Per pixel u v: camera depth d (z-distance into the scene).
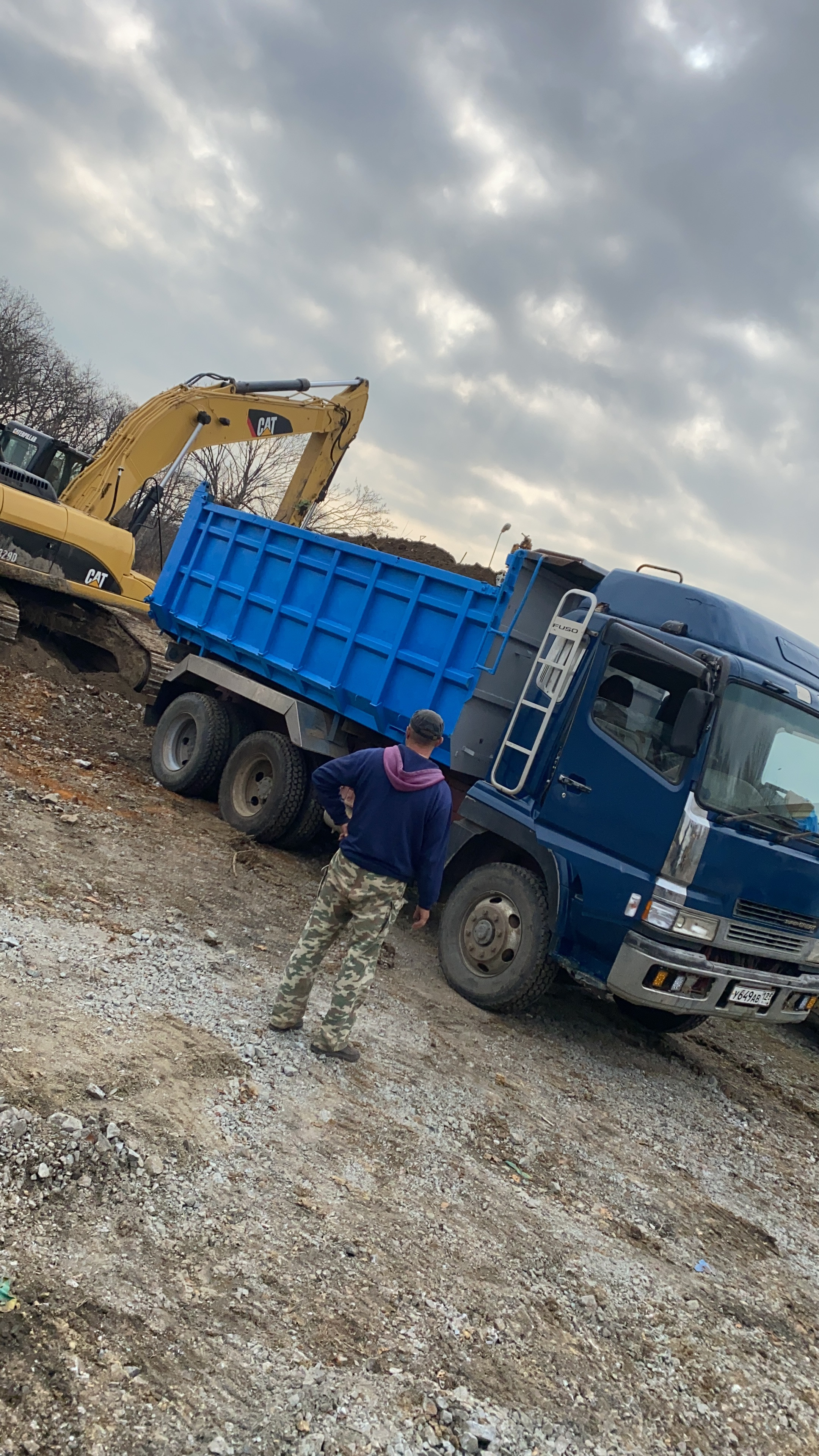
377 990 5.82
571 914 5.76
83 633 12.38
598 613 6.28
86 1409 2.27
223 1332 2.66
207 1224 3.08
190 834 7.74
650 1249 4.02
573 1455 2.71
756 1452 3.02
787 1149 5.84
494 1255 3.54
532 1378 2.96
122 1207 3.00
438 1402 2.70
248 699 8.56
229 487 41.06
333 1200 3.47
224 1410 2.41
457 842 6.55
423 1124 4.31
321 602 7.98
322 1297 2.96
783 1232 4.66
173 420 12.63
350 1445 2.45
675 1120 5.60
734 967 5.61
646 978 5.41
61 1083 3.45
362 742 8.15
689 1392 3.18
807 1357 3.64
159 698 9.77
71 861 6.00
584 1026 6.73
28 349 43.94
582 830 5.88
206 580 9.36
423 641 7.04
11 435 13.14
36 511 11.80
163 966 4.84
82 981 4.34
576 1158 4.57
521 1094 5.05
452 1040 5.43
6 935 4.52
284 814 8.07
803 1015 6.12
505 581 6.51
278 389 13.12
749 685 5.64
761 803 5.68
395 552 11.63
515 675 6.81
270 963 5.49
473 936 6.23
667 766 5.58
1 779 7.26
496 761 6.41
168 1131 3.43
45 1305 2.52
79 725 10.26
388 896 4.42
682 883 5.41
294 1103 4.01
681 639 5.82
